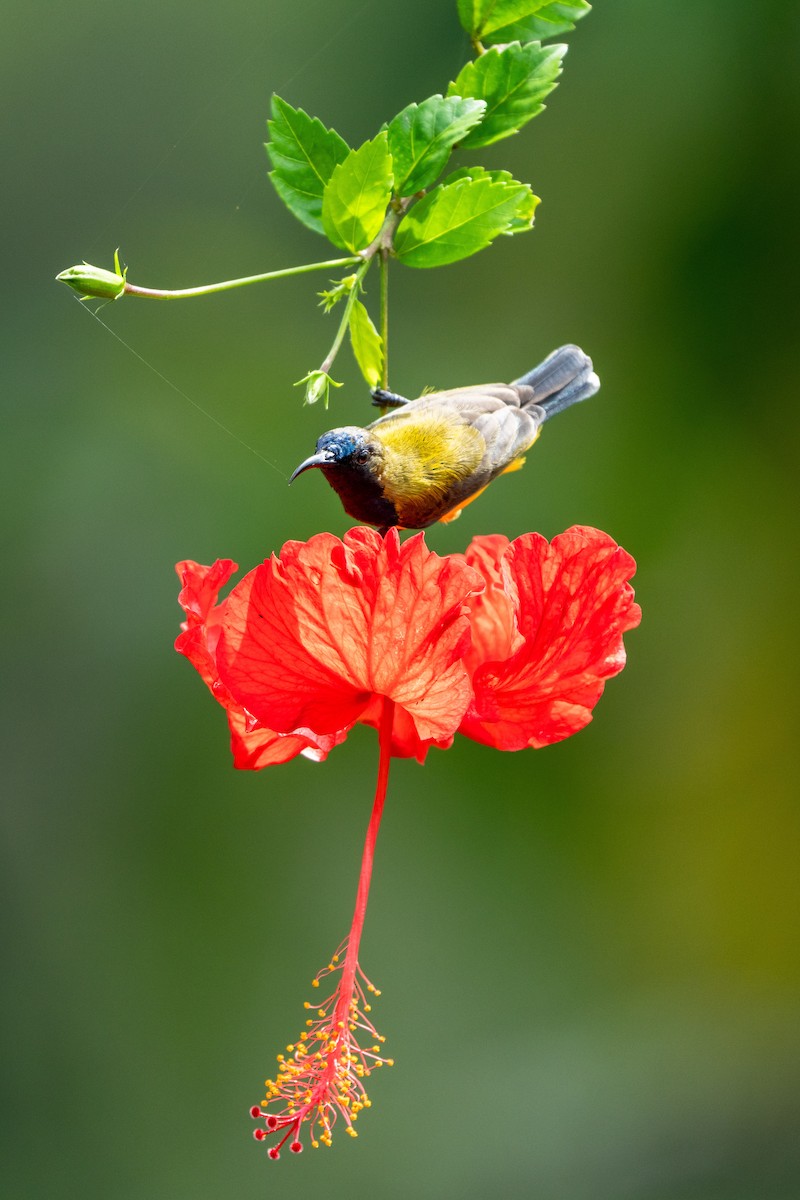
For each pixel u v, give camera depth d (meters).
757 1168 10.64
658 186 12.00
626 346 12.05
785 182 11.75
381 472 5.51
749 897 11.59
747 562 11.89
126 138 12.16
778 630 11.80
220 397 11.71
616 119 12.02
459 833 11.60
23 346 11.81
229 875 11.30
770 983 11.30
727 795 11.73
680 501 11.95
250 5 12.22
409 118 4.74
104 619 11.46
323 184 4.84
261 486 11.55
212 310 11.88
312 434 11.66
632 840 11.72
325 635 4.17
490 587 4.72
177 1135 10.66
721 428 11.96
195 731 11.51
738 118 11.81
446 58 11.86
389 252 4.80
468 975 11.23
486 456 5.76
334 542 4.08
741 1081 11.08
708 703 11.83
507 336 11.96
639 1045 11.12
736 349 11.96
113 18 12.31
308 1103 4.13
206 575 4.34
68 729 11.42
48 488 11.56
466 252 4.79
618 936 11.49
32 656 11.40
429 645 4.08
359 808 11.54
